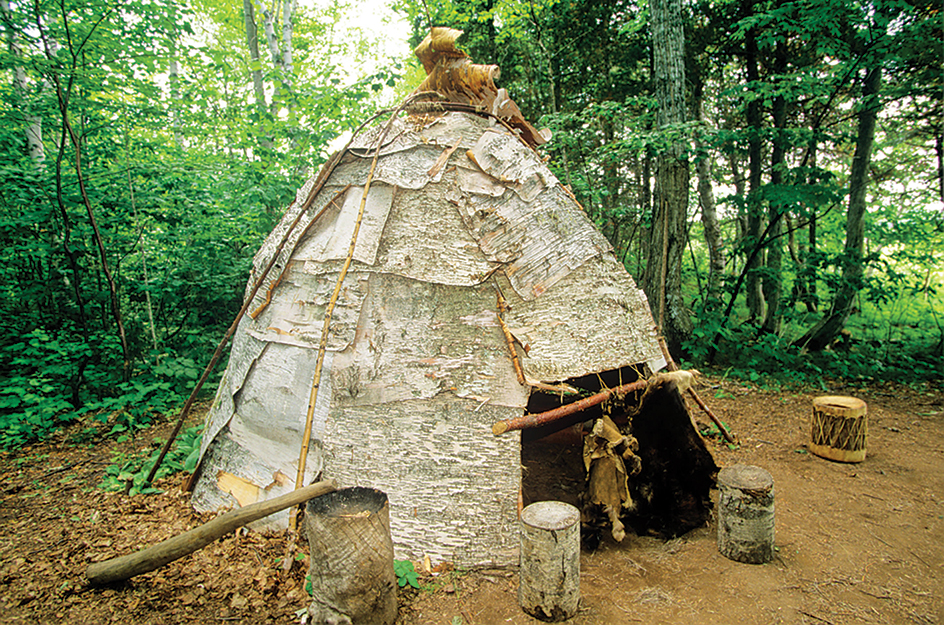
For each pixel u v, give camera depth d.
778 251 10.08
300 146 7.50
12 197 5.86
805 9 7.46
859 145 8.95
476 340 3.27
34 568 3.02
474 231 3.49
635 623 2.65
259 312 3.82
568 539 2.61
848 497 4.20
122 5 5.64
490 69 3.90
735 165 13.70
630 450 3.45
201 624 2.58
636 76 12.84
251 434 3.60
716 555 3.33
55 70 5.35
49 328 6.75
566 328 3.42
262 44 12.73
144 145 6.68
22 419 5.34
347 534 2.42
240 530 3.34
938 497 4.19
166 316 7.87
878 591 2.95
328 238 3.66
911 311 11.26
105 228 6.56
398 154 3.69
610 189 12.02
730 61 11.96
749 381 7.86
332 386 3.25
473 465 3.13
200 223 7.26
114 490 4.09
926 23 7.07
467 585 2.91
